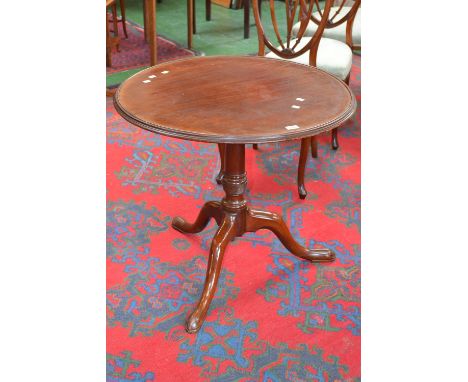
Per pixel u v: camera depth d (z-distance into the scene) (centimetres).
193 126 138
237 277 193
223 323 172
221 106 152
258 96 161
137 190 243
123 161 267
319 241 212
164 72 180
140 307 178
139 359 158
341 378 153
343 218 227
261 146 289
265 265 199
